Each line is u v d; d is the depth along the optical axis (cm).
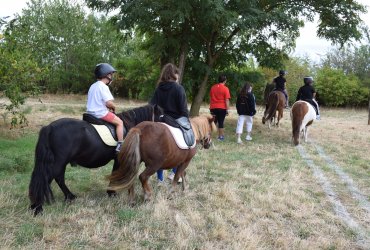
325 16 1491
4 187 654
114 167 627
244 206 623
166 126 592
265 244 491
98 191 675
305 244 492
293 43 1568
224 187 704
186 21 1380
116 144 585
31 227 488
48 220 513
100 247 458
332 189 759
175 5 1204
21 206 566
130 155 539
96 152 568
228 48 1595
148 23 1280
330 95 3231
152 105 633
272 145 1230
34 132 1221
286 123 1847
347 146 1275
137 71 2600
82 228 508
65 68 3284
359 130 1722
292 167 920
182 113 619
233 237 500
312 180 820
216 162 943
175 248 465
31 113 1744
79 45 3253
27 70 1098
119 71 3156
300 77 3403
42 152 513
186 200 637
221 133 1283
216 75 1571
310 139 1395
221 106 1260
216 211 591
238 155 1037
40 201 520
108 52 3378
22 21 1126
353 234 536
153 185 717
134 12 1182
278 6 1474
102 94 579
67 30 3178
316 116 1300
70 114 1838
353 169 936
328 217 595
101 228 506
